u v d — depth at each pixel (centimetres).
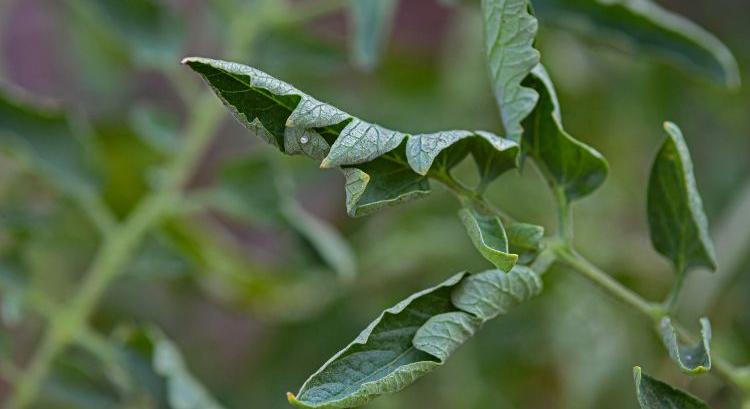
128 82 88
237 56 66
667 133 50
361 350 46
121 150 77
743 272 80
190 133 67
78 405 66
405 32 112
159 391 62
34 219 67
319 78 81
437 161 48
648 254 80
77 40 86
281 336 83
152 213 66
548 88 49
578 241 80
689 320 74
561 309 77
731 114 86
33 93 107
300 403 45
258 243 107
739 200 75
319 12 66
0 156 75
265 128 45
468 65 82
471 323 46
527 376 80
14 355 86
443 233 81
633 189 84
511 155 48
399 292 82
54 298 80
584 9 60
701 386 71
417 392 80
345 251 68
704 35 61
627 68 83
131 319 83
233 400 83
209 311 98
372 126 45
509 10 48
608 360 76
